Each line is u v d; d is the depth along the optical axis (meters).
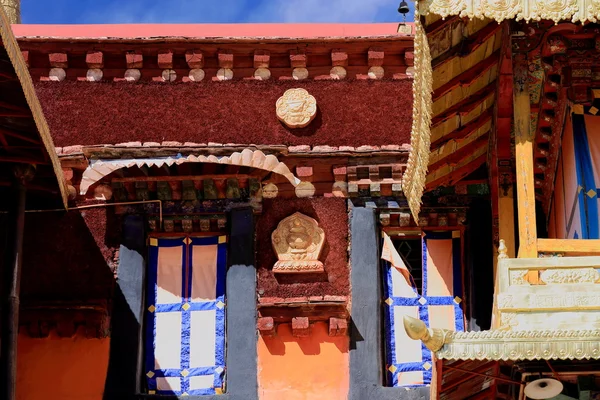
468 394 16.97
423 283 19.78
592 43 17.38
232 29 21.64
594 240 16.06
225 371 19.28
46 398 18.97
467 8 15.95
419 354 19.47
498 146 18.59
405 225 19.94
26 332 19.20
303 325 19.12
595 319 15.59
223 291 19.66
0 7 15.99
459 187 19.89
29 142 18.47
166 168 19.67
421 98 16.86
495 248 19.31
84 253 19.72
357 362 19.14
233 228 19.73
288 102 20.48
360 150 20.09
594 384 16.09
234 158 19.28
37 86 20.62
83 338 19.23
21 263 19.17
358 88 20.64
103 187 19.95
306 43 20.69
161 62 20.66
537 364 16.03
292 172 20.06
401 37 20.66
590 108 17.78
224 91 20.62
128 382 19.00
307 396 19.03
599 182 17.55
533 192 16.28
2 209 19.33
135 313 19.34
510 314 15.64
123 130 20.44
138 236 19.72
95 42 20.69
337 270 19.66
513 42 16.98
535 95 18.20
